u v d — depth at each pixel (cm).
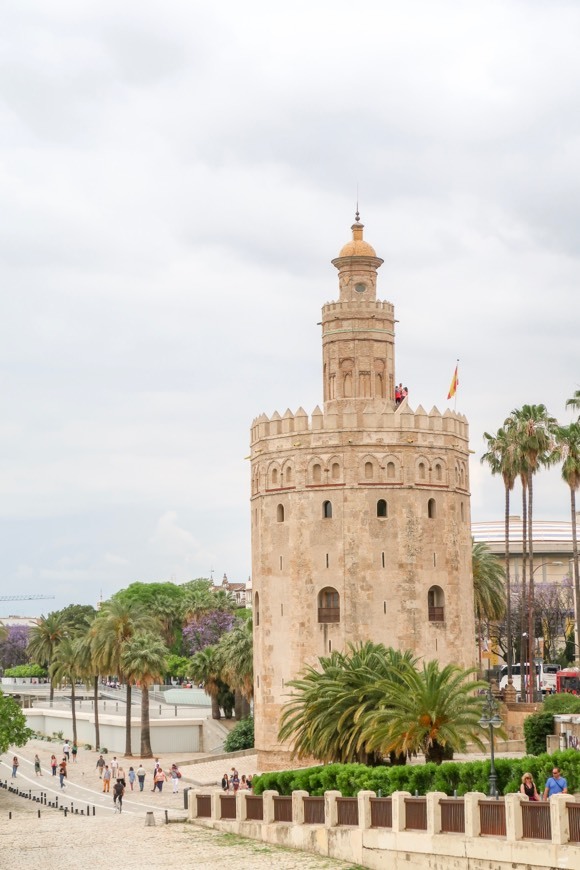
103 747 12450
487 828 4412
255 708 9681
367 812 4994
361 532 9188
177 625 18400
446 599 9350
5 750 8994
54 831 6291
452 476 9525
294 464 9438
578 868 4003
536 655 14850
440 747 6456
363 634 9075
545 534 17050
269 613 9494
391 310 10031
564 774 4878
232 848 5481
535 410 10012
